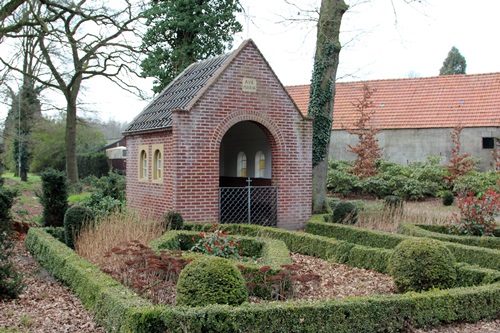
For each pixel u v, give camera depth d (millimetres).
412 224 13711
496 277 8078
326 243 11602
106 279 7621
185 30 26938
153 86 27750
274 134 15008
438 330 7016
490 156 26734
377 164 27500
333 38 17016
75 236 11828
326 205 17391
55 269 9586
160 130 14641
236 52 14312
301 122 15500
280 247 10578
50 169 14758
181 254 8727
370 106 27359
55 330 6695
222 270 6684
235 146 19469
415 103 29672
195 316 5898
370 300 6758
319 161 17219
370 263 10461
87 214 12047
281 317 6227
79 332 6621
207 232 11766
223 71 14125
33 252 11812
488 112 27312
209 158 14000
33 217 17375
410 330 6949
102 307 6832
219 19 27156
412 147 28391
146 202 15992
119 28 23797
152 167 15484
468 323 7312
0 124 32969
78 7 21891
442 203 23312
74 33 26266
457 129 25969
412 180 24578
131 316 5859
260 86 14727
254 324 6098
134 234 11375
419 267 8102
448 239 11891
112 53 25531
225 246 10398
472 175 24797
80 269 8352
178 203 13625
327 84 17094
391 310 6805
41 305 7922
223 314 6004
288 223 15336
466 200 13031
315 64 17219
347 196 26656
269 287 8023
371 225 15039
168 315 5855
